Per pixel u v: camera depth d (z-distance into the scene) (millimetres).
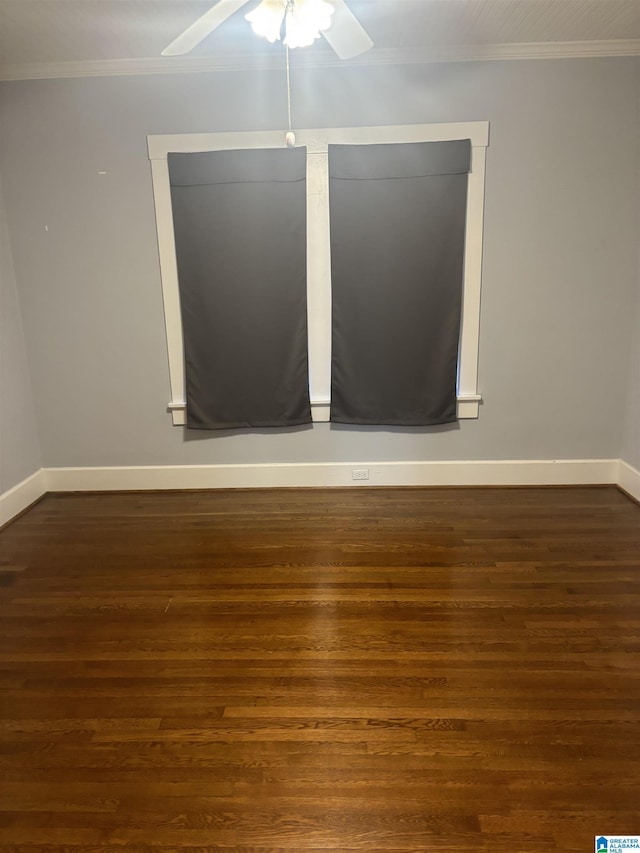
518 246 3303
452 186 3193
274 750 1726
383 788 1595
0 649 2209
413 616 2354
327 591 2549
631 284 3334
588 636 2213
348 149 3172
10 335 3398
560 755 1688
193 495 3650
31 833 1491
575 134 3145
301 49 2984
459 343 3459
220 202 3258
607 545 2906
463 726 1798
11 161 3268
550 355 3457
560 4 2555
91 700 1938
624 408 3508
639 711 1850
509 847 1433
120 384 3588
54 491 3752
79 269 3414
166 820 1518
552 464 3619
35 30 2693
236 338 3455
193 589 2590
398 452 3643
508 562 2758
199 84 3137
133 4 2439
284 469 3682
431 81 3098
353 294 3371
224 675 2043
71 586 2643
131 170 3262
